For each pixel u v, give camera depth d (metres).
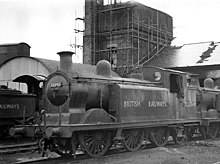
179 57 36.72
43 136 12.16
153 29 39.69
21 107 19.31
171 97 17.61
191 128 20.16
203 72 33.66
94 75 14.22
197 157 12.74
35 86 21.33
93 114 12.96
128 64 35.72
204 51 36.44
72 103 12.61
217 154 13.66
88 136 12.95
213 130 21.52
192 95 19.59
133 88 14.88
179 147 16.14
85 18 38.88
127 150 14.74
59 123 12.02
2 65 30.20
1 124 18.25
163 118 16.66
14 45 37.91
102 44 38.56
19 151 15.05
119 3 37.59
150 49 39.47
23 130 12.85
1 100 18.25
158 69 17.72
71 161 12.07
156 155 13.35
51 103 13.04
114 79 14.91
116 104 14.09
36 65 27.94
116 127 13.59
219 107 22.23
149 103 15.80
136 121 14.76
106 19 38.25
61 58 13.25
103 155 13.47
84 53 38.62
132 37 36.12
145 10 38.50
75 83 12.69
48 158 12.76
